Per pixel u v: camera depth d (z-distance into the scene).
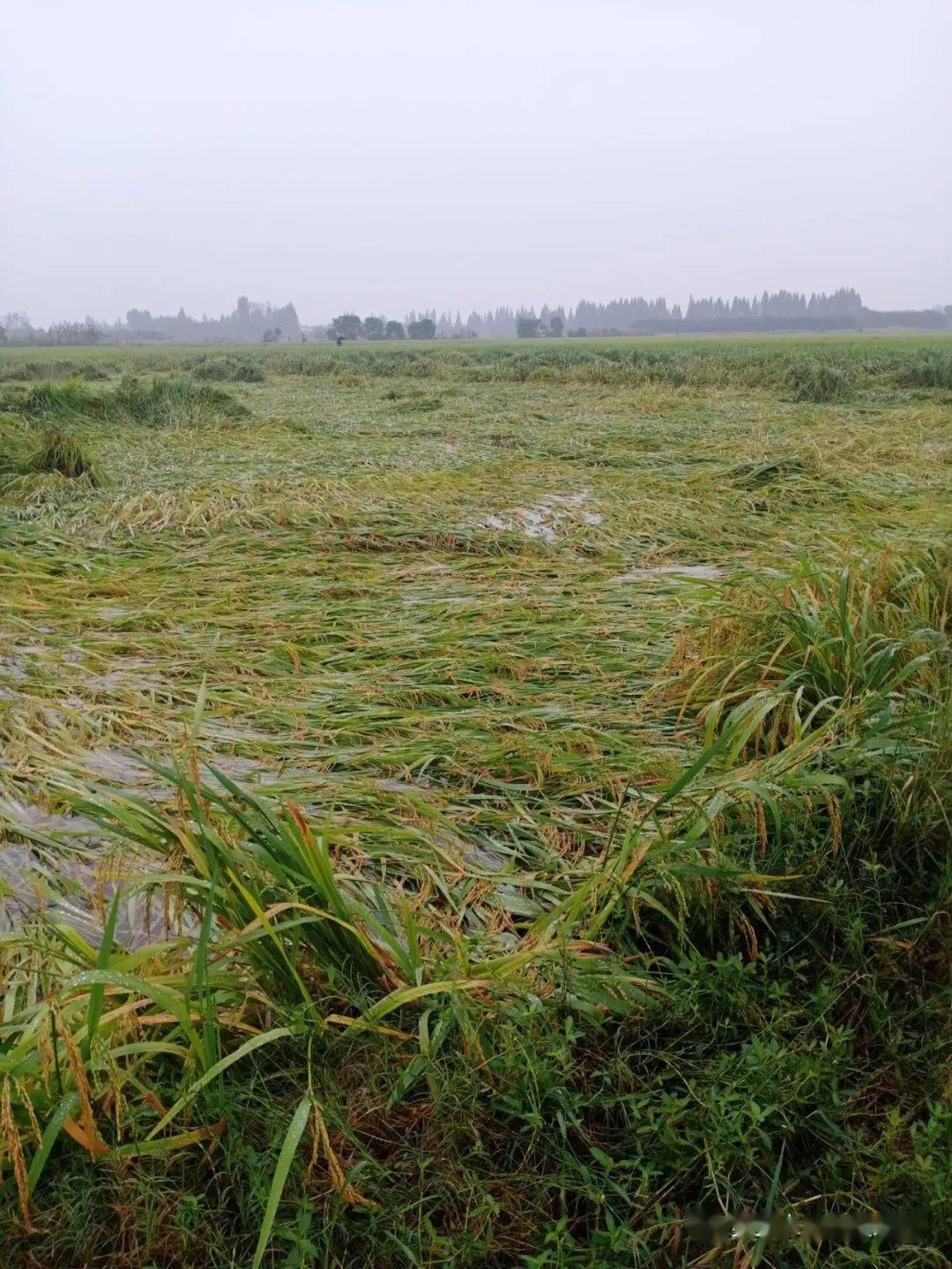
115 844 2.60
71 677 4.07
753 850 2.56
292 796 2.99
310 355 47.12
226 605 5.11
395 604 5.14
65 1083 1.79
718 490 8.33
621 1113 1.97
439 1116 1.85
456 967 2.16
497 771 3.22
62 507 7.61
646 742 3.43
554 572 5.91
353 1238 1.70
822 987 2.17
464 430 12.71
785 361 23.77
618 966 2.24
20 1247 1.64
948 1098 1.95
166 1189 1.74
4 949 2.23
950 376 18.39
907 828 2.65
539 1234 1.73
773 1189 1.77
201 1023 1.94
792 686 3.50
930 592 4.25
